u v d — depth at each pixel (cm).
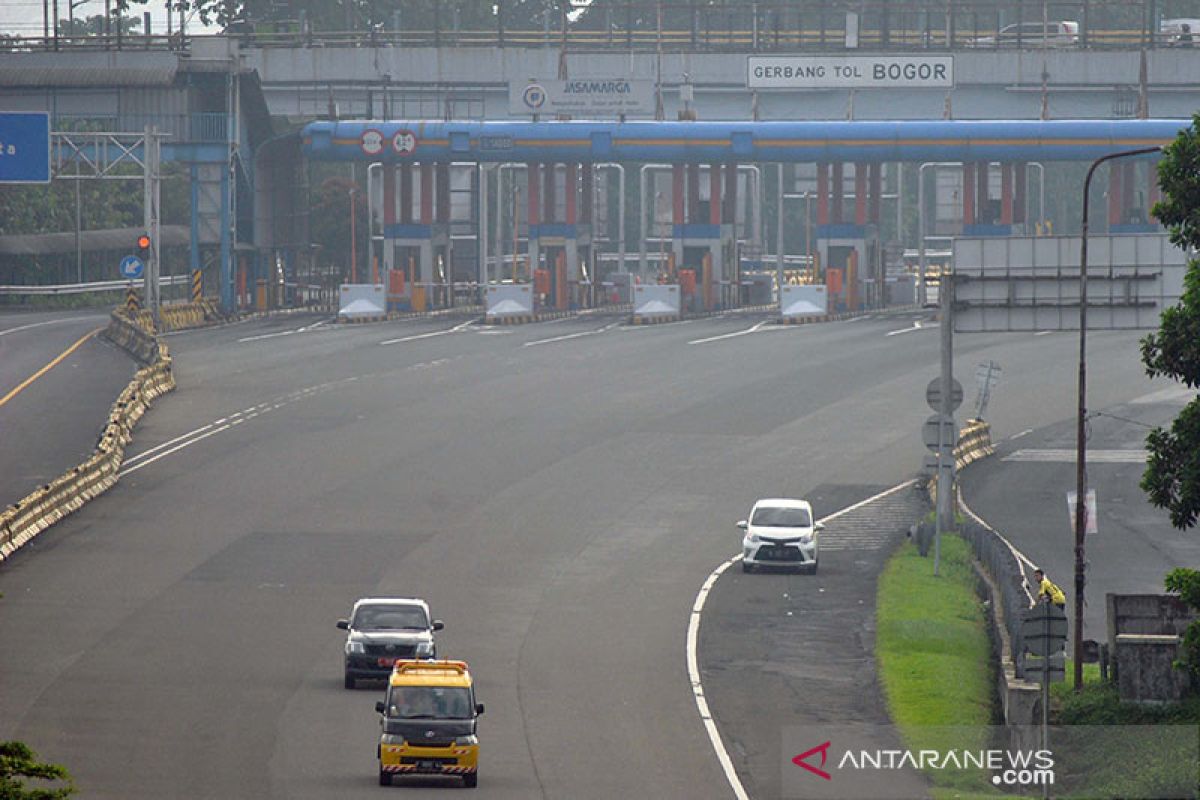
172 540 13888
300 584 12575
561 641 11188
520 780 8106
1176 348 9362
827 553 14175
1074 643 10262
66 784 7788
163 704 9394
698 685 10131
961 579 13075
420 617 10075
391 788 7869
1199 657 8681
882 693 9944
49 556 13225
